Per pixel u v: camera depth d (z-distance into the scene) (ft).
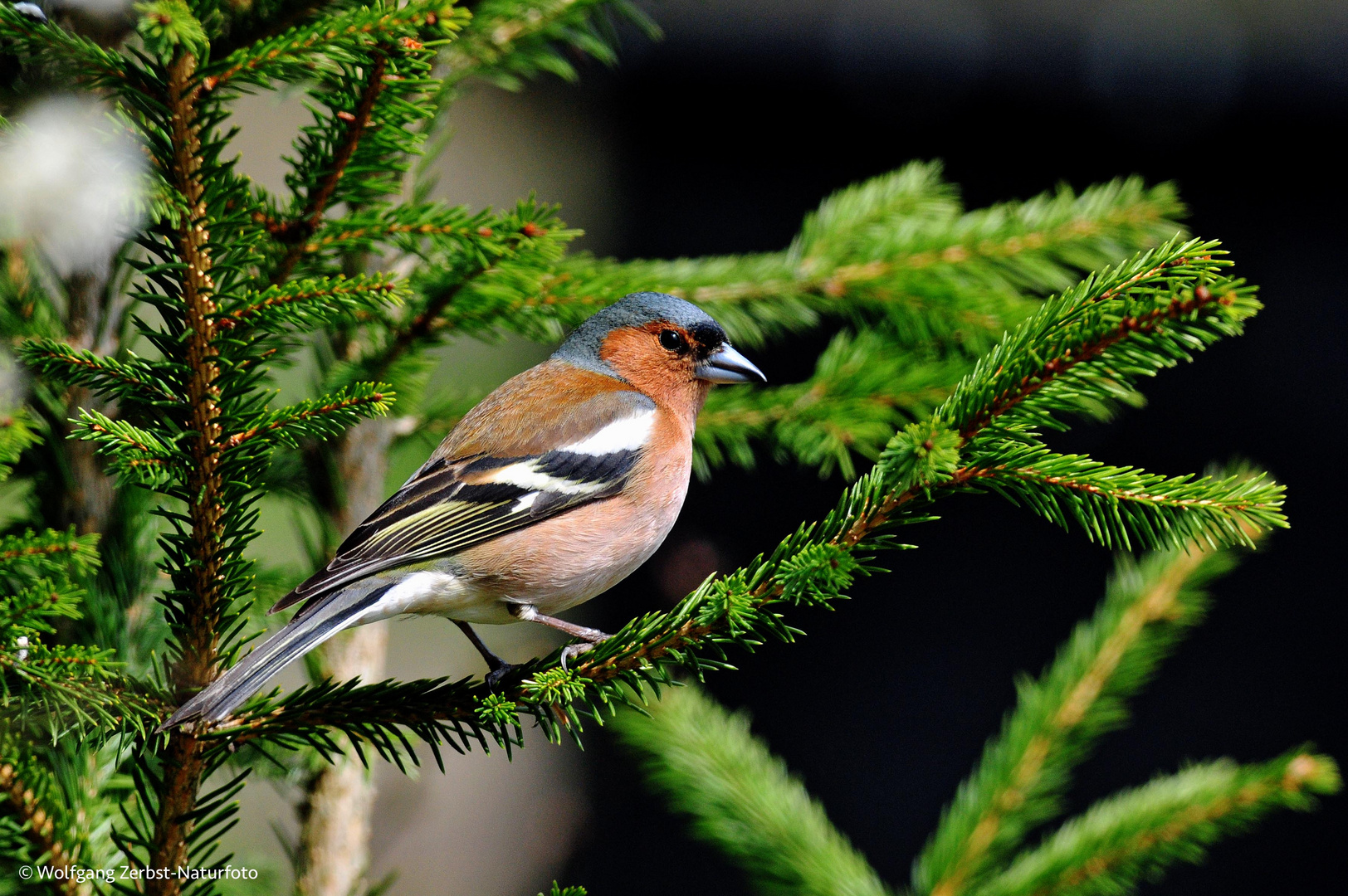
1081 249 23.17
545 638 33.99
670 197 41.52
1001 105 38.60
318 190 16.69
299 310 15.14
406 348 20.11
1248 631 39.83
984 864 18.85
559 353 25.73
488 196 42.83
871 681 41.34
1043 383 14.94
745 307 24.44
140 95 13.94
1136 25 37.68
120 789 16.63
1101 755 39.86
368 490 22.02
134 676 15.06
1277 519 14.58
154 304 14.66
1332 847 38.65
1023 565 41.01
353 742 16.24
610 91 40.42
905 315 23.61
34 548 14.07
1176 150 39.19
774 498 39.96
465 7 19.25
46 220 14.19
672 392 24.85
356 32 14.28
